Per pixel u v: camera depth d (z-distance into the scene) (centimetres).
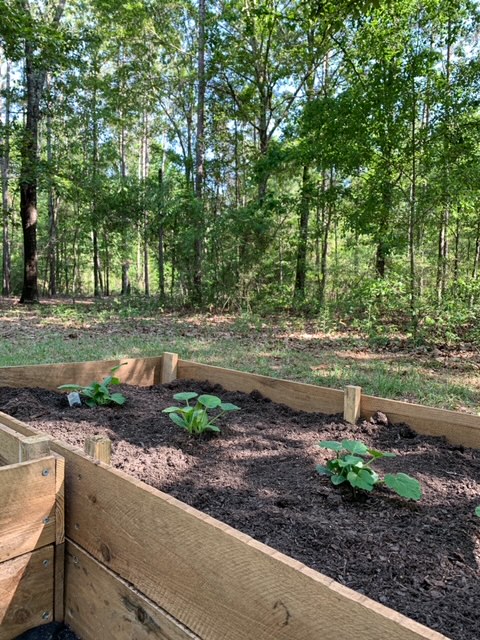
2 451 171
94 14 1574
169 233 1348
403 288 774
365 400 296
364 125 752
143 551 129
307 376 512
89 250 2405
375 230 911
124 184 1285
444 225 1058
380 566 150
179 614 119
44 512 147
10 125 1156
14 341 682
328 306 1102
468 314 755
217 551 112
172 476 211
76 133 1714
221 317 1139
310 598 95
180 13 1452
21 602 143
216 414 307
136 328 900
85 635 146
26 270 1386
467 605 132
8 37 937
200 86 1416
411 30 684
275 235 1244
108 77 1523
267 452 246
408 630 82
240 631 107
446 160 714
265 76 1387
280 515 179
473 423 258
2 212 1423
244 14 1241
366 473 195
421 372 559
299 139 1205
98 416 286
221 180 1513
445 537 169
